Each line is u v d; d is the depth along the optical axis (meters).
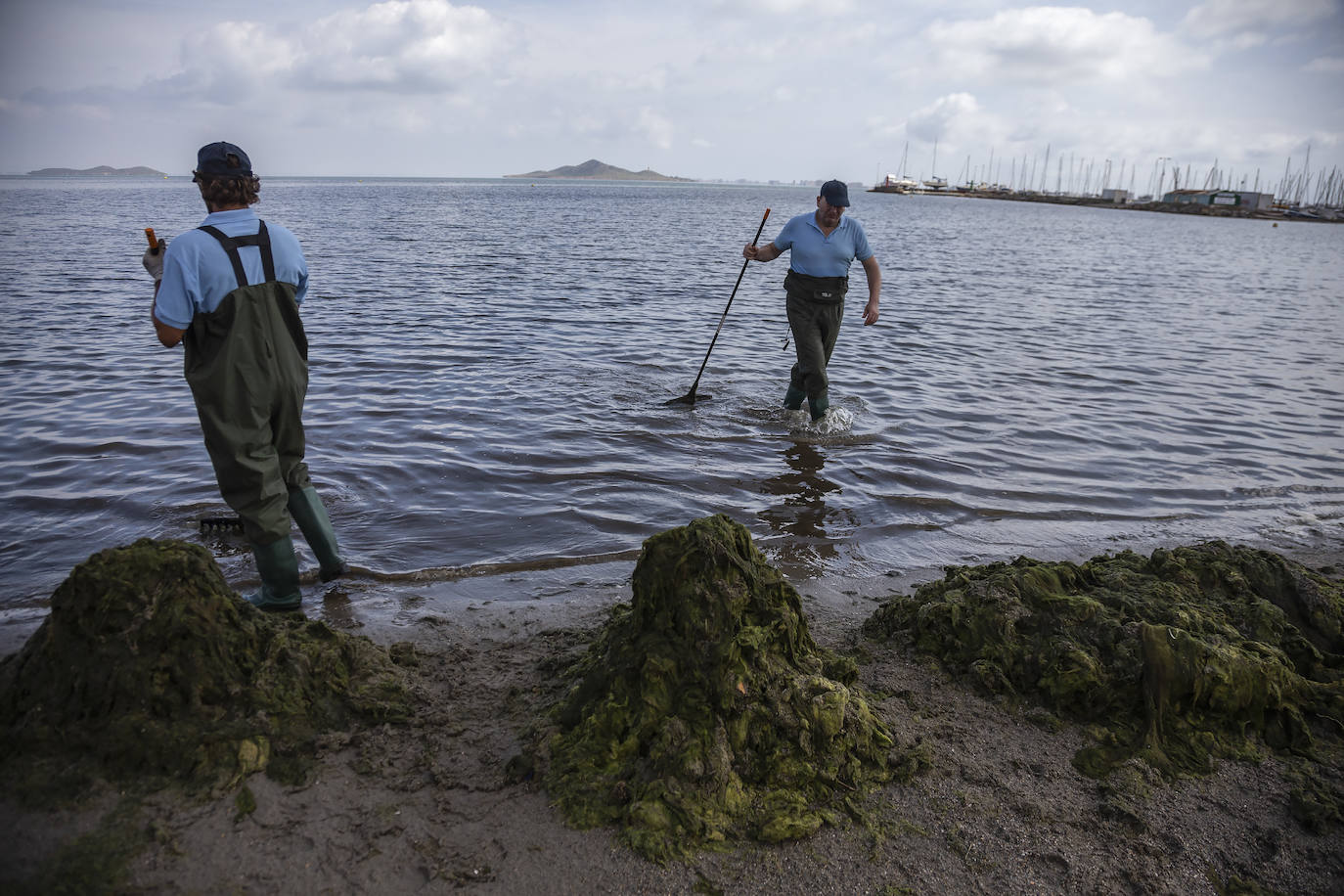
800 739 2.56
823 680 2.73
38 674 2.45
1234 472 6.45
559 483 5.56
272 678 2.63
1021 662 3.17
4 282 14.60
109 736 2.36
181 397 7.14
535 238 29.69
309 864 2.12
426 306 12.84
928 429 7.20
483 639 3.51
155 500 4.89
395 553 4.43
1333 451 7.06
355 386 7.77
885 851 2.32
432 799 2.40
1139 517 5.48
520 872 2.15
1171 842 2.42
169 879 2.03
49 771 2.30
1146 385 9.19
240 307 3.27
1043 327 13.09
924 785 2.60
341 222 37.12
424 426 6.60
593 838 2.28
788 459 6.30
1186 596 3.44
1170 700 2.94
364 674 2.88
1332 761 2.82
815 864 2.25
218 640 2.58
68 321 10.84
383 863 2.15
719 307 13.75
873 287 7.16
